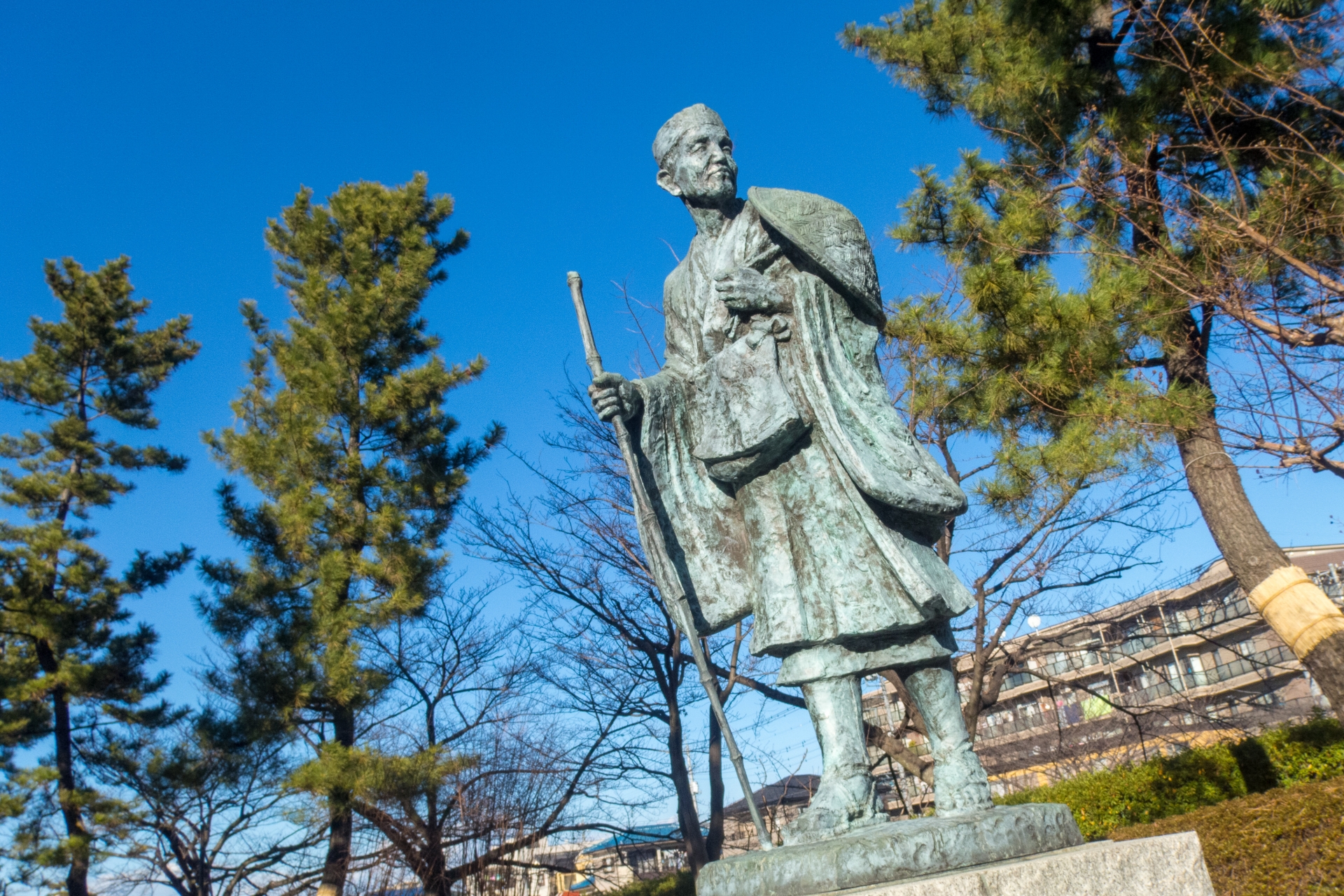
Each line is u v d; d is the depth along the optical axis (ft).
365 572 48.21
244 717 46.11
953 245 31.63
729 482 11.41
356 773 40.04
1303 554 75.20
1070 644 43.91
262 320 58.29
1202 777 30.27
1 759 55.57
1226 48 25.27
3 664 56.13
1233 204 24.47
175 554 59.36
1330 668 24.30
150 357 64.39
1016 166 30.96
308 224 55.98
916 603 9.95
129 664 56.18
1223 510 26.89
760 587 10.91
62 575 58.29
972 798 9.70
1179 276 24.76
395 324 54.65
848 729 10.22
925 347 31.35
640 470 11.64
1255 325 22.90
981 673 35.91
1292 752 28.43
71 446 60.59
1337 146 25.93
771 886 8.77
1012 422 30.81
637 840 59.57
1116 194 26.40
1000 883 7.70
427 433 52.13
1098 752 53.36
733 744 10.11
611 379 11.10
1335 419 21.07
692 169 12.09
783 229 11.16
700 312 11.98
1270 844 22.52
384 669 51.44
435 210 58.23
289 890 48.96
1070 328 26.03
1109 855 8.07
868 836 8.59
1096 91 29.63
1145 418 25.03
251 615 49.32
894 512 10.53
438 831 42.73
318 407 52.31
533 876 48.49
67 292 63.10
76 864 48.37
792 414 10.55
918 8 35.63
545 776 46.52
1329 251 24.64
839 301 11.32
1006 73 30.04
